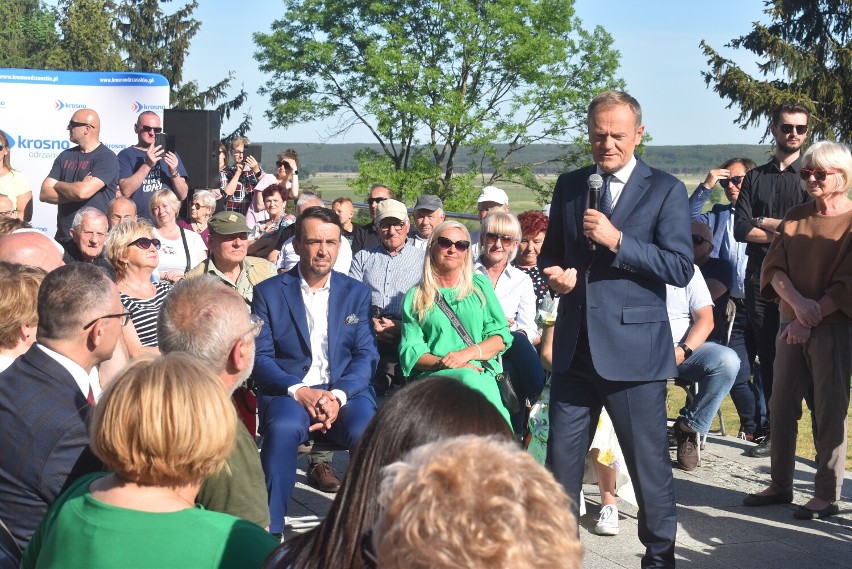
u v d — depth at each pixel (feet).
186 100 137.28
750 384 22.41
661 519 12.69
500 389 16.03
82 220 20.42
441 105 103.14
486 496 3.49
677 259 12.20
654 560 12.73
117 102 40.45
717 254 24.54
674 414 25.13
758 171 20.85
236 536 6.53
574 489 13.12
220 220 18.19
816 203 15.97
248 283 18.44
